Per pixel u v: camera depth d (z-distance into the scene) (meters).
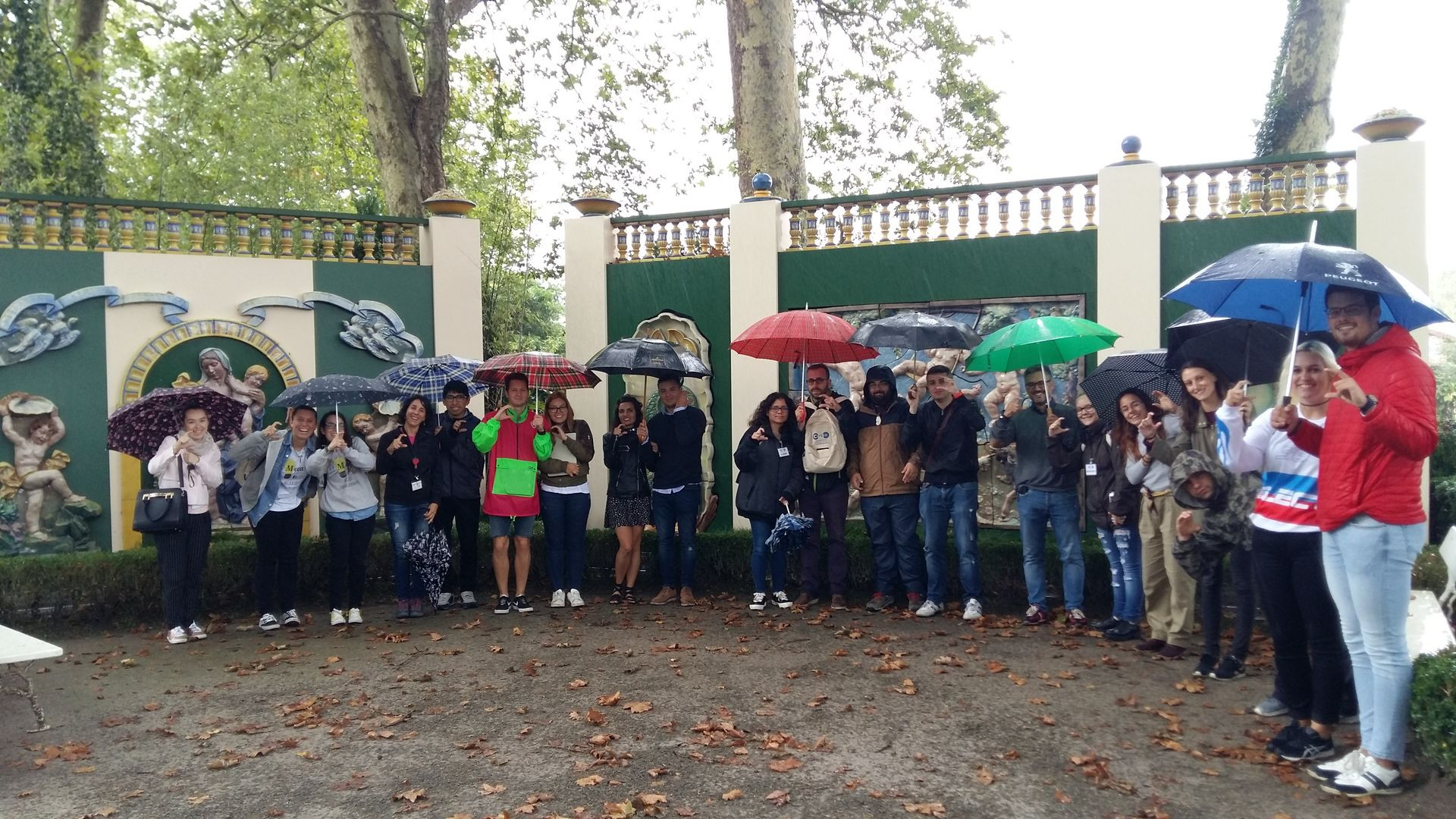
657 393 9.97
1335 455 3.95
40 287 8.66
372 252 9.97
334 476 7.71
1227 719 4.99
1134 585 6.64
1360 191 7.62
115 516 8.81
